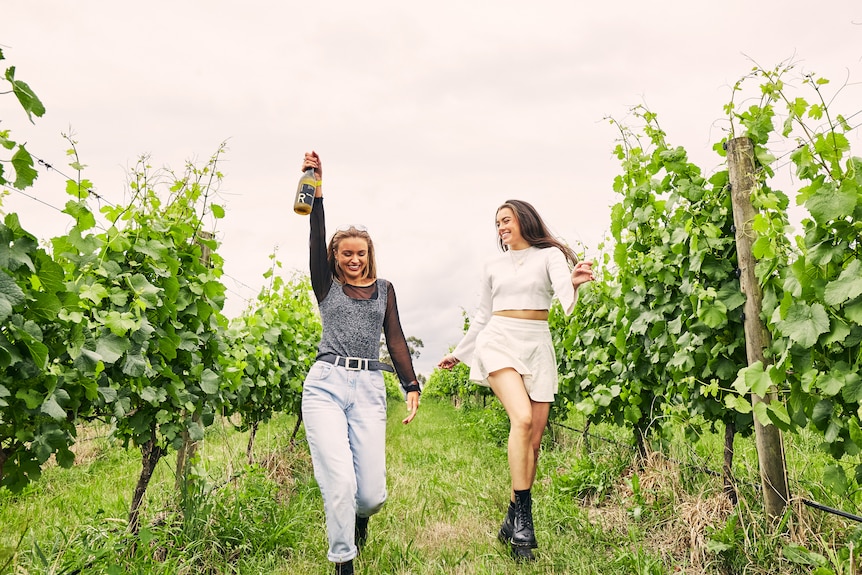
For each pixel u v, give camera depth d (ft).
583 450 16.78
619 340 13.08
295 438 21.83
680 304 11.16
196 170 10.73
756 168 9.14
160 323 9.23
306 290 26.30
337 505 7.81
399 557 8.87
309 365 22.40
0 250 5.20
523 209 10.62
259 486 11.37
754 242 8.63
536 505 12.00
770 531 8.07
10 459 6.56
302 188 8.93
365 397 8.86
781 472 8.23
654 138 11.33
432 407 66.59
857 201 6.49
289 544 9.62
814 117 7.91
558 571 8.56
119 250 8.91
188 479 9.72
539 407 10.21
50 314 5.75
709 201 10.18
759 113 9.17
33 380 6.00
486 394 35.99
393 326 9.87
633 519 10.15
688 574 8.04
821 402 7.23
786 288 7.40
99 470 16.37
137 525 8.93
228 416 14.82
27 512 11.26
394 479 15.78
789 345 7.36
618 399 15.06
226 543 9.09
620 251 12.45
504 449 21.85
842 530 7.79
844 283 6.48
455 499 12.92
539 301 10.34
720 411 9.96
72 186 8.32
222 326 12.33
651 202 11.66
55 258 8.23
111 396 7.79
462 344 11.32
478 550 9.45
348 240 9.18
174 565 7.72
